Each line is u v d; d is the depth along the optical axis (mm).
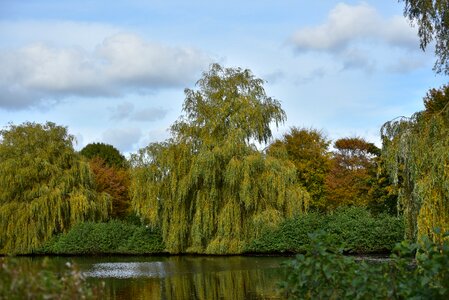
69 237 34344
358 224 29422
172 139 32000
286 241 29406
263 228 29547
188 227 31438
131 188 32875
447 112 13945
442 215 13227
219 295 16391
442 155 13242
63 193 35469
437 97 31438
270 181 29625
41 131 37031
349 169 48375
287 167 30484
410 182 14727
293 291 7199
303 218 29719
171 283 19578
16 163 35062
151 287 18578
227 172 29469
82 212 35344
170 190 31750
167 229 31906
